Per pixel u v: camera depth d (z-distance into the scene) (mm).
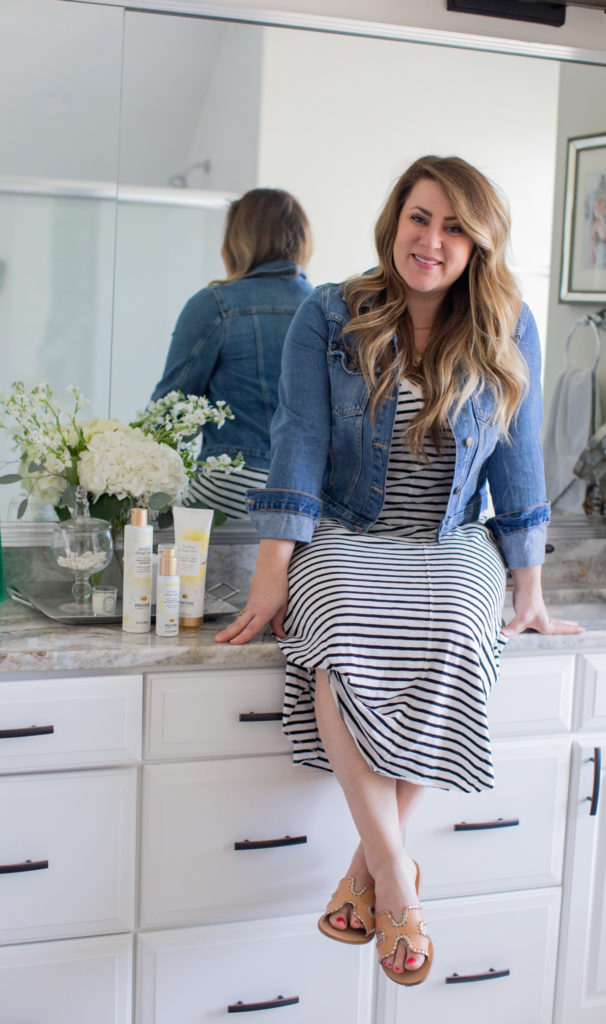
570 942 1671
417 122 1865
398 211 1577
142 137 1746
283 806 1495
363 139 1842
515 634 1570
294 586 1472
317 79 1809
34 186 1711
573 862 1653
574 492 2023
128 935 1453
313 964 1537
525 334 1636
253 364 1831
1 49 1681
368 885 1358
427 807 1559
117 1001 1455
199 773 1454
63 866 1412
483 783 1368
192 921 1480
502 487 1631
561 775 1630
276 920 1516
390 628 1381
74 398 1763
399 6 1846
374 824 1325
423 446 1559
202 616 1551
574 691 1627
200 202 1780
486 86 1898
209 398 1824
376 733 1341
